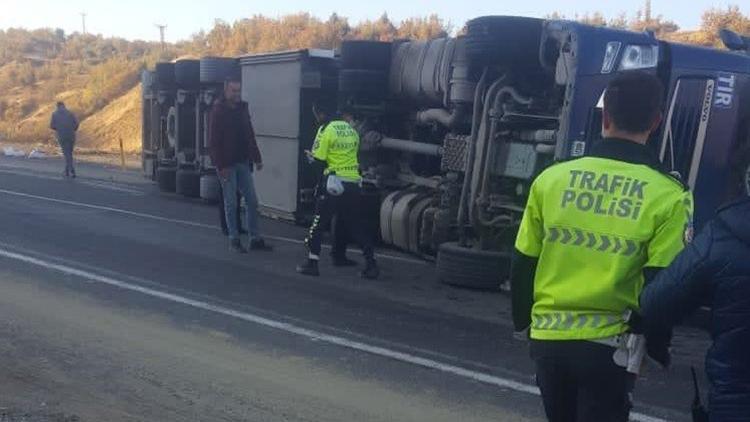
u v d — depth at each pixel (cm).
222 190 1127
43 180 1978
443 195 971
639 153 297
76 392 539
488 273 863
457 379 584
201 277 898
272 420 502
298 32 4247
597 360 290
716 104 777
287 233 1258
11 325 685
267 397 541
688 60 788
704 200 781
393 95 1107
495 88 871
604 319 291
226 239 1171
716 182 782
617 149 299
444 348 658
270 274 930
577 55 756
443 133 1070
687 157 782
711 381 257
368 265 925
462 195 912
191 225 1295
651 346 287
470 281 871
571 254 296
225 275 915
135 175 2245
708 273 254
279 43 4147
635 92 296
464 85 927
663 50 786
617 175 294
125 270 916
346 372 594
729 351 252
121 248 1056
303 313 756
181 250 1062
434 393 555
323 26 4106
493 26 846
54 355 612
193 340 661
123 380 564
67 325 690
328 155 914
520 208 845
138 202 1582
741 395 248
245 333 685
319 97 1253
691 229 285
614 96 299
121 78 4600
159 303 773
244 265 977
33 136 4209
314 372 593
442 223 952
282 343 661
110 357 612
